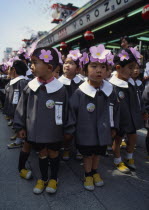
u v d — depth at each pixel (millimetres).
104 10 5879
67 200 1666
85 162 1885
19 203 1604
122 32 7219
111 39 8031
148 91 2246
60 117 1729
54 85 1730
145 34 6711
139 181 2006
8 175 2016
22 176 1965
